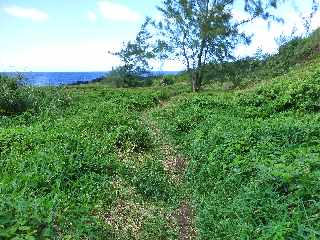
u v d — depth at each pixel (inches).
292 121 546.9
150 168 457.4
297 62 1531.7
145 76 2188.7
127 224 327.9
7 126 677.9
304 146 412.8
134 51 2119.8
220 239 293.1
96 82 2539.4
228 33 1550.2
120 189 381.7
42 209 282.7
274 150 402.6
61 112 820.0
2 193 315.9
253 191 312.0
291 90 743.7
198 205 363.6
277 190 303.0
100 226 302.7
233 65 1600.6
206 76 1621.6
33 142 480.4
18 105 821.9
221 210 327.0
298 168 311.6
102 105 895.1
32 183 347.3
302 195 281.4
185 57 1593.3
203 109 792.9
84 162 405.1
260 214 285.4
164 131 676.1
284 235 244.8
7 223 253.0
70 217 298.2
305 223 251.0
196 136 555.2
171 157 535.2
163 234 315.9
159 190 400.8
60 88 1062.4
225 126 573.3
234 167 383.6
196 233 324.2
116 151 507.8
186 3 1549.0
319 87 730.2
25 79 909.8
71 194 342.0
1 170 394.9
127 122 647.1
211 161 426.9
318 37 1593.3
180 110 844.0
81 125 619.2
